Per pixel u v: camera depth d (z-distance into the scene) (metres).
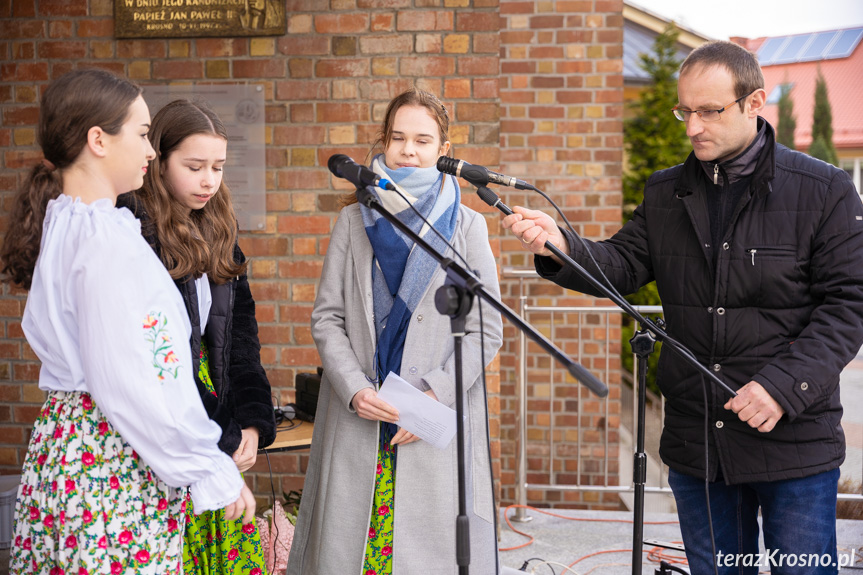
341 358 1.91
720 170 1.87
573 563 3.04
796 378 1.71
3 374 3.34
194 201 1.69
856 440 5.89
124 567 1.39
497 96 3.18
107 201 1.39
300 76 3.24
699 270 1.89
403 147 1.95
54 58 3.29
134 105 1.43
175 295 1.42
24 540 1.42
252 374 1.79
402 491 1.85
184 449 1.37
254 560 1.73
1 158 3.32
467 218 2.00
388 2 3.20
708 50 1.80
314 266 3.30
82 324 1.33
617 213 5.01
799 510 1.81
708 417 1.86
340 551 1.84
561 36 4.98
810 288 1.82
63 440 1.38
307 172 3.27
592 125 5.00
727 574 1.96
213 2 3.22
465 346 1.91
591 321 4.97
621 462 5.50
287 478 3.35
